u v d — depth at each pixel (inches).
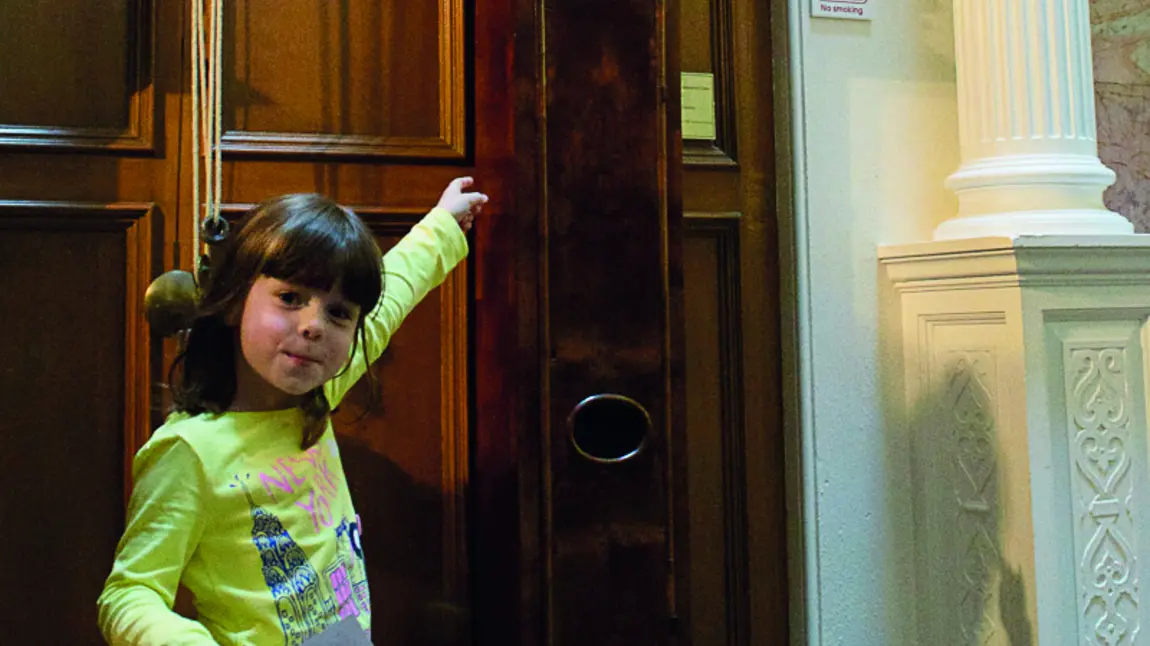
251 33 53.2
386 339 42.3
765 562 59.9
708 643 58.9
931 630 59.0
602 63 47.9
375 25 55.3
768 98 61.4
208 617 35.6
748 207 60.7
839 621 58.6
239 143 52.4
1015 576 53.5
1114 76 70.3
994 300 54.4
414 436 55.0
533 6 47.1
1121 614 54.7
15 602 49.2
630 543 47.2
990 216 56.7
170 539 34.1
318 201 37.1
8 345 49.5
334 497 39.4
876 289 60.4
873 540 59.4
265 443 37.3
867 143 60.7
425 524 54.9
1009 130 57.8
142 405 50.6
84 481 50.3
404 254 44.4
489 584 51.4
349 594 38.3
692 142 60.2
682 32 60.3
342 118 54.6
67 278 50.3
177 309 41.5
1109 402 55.4
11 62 49.9
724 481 59.6
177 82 51.8
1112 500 54.9
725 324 60.1
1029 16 57.8
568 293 46.9
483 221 52.3
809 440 58.7
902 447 60.3
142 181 51.2
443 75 55.9
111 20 51.2
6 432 49.3
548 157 47.0
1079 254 53.0
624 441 49.5
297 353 35.4
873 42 61.3
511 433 47.2
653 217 48.3
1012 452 53.6
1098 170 57.5
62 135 50.0
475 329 55.6
